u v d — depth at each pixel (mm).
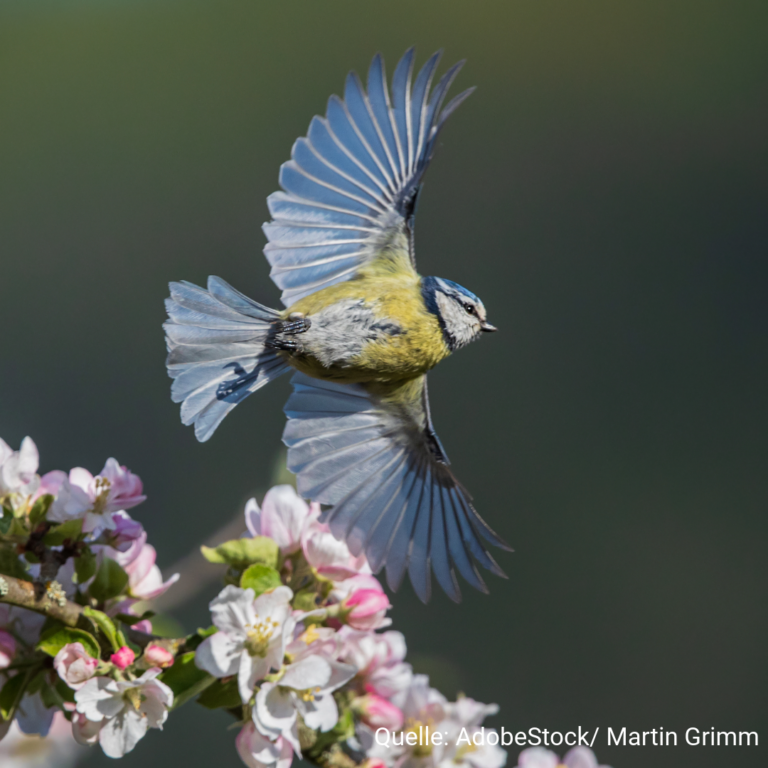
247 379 4473
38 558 4383
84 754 4578
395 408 4527
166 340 4457
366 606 4406
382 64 4535
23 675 4379
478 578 4496
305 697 4359
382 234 4543
